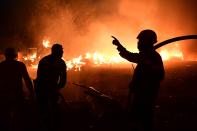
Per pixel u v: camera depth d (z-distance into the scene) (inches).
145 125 207.5
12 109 251.6
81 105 340.8
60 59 283.4
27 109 307.7
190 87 498.6
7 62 251.3
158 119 318.0
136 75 207.9
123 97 399.2
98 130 255.9
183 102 392.5
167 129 284.7
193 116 328.8
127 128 224.1
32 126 288.2
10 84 248.5
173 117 323.3
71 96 417.1
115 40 212.5
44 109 282.0
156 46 211.2
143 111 205.9
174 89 485.1
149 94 204.7
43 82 279.1
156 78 204.7
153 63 204.2
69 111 316.8
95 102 308.0
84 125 289.7
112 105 231.9
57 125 283.4
